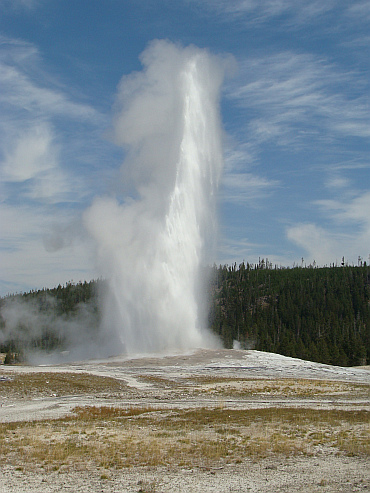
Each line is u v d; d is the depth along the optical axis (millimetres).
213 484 15297
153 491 14602
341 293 173375
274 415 28375
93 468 17156
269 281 198875
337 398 38406
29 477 16016
